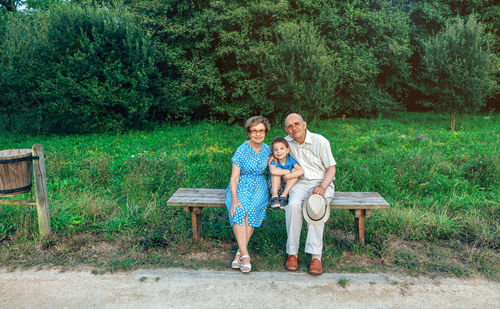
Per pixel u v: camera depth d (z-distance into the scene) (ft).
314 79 36.83
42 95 35.96
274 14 40.75
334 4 46.65
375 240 11.80
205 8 40.45
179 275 9.86
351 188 16.87
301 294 8.96
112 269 10.16
